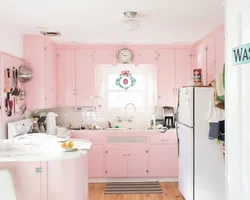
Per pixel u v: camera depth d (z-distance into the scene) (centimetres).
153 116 520
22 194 263
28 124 398
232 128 162
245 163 148
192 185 353
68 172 270
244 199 150
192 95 353
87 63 497
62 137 367
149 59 500
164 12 305
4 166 261
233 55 160
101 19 332
